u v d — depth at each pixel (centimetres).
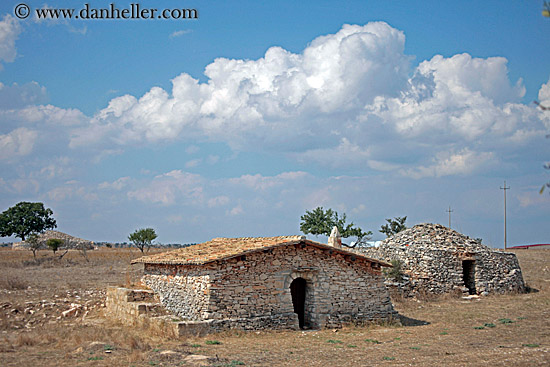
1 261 6138
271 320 2323
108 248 9675
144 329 2323
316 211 5575
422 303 3334
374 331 2392
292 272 2434
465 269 3912
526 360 1592
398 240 4088
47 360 1653
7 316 2738
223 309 2245
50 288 3662
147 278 2975
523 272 4756
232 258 2295
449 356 1745
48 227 11300
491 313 2866
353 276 2594
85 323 2616
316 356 1786
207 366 1598
